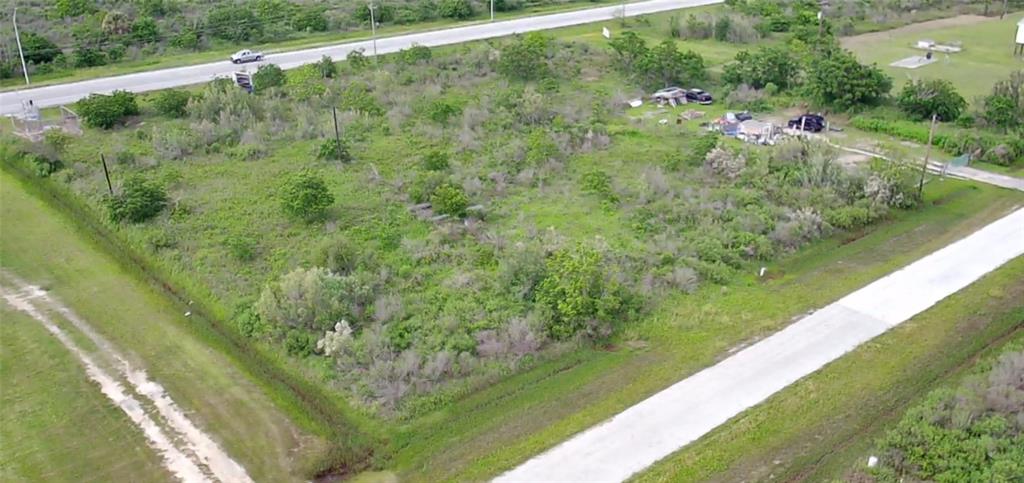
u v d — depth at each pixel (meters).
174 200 34.06
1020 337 25.03
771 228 31.42
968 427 19.97
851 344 24.84
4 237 32.03
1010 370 22.11
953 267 29.30
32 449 20.95
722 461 20.25
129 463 20.42
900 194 33.72
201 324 26.39
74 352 24.92
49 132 39.16
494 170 36.84
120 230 32.16
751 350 24.62
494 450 20.81
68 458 20.62
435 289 27.70
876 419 21.58
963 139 39.75
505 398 22.75
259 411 22.28
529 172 36.31
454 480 19.86
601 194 34.47
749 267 29.48
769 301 27.31
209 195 34.84
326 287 26.06
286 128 42.12
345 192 34.97
